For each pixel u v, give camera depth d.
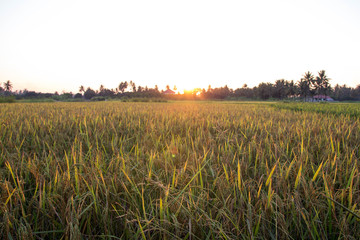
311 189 1.91
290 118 7.89
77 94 129.38
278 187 2.08
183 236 1.65
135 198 1.96
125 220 1.63
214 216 1.77
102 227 1.68
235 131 5.01
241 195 1.83
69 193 1.87
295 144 3.82
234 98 123.88
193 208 1.75
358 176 2.11
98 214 1.78
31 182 2.39
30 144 3.96
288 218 1.77
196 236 1.52
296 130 4.61
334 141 3.65
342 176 2.38
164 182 2.33
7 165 2.43
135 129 5.16
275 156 2.92
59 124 5.65
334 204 1.82
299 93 99.31
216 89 127.81
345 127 5.19
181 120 6.72
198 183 2.31
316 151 3.47
